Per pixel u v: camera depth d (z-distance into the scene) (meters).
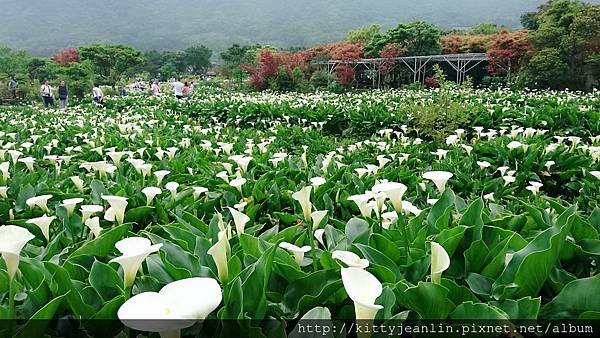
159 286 2.44
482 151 8.91
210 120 20.61
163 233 3.91
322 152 10.67
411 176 6.32
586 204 6.06
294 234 3.36
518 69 39.38
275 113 18.66
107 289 2.40
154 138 10.34
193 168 7.19
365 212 3.40
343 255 2.18
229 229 2.87
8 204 4.82
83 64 56.84
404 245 3.05
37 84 44.06
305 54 51.31
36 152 8.51
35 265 2.51
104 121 15.48
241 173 5.87
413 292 2.12
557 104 18.23
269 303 2.25
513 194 6.77
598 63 33.72
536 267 2.27
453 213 3.92
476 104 17.38
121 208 3.05
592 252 2.71
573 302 2.18
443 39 51.53
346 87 46.31
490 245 2.86
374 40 51.97
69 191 5.46
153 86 36.69
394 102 21.81
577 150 8.70
